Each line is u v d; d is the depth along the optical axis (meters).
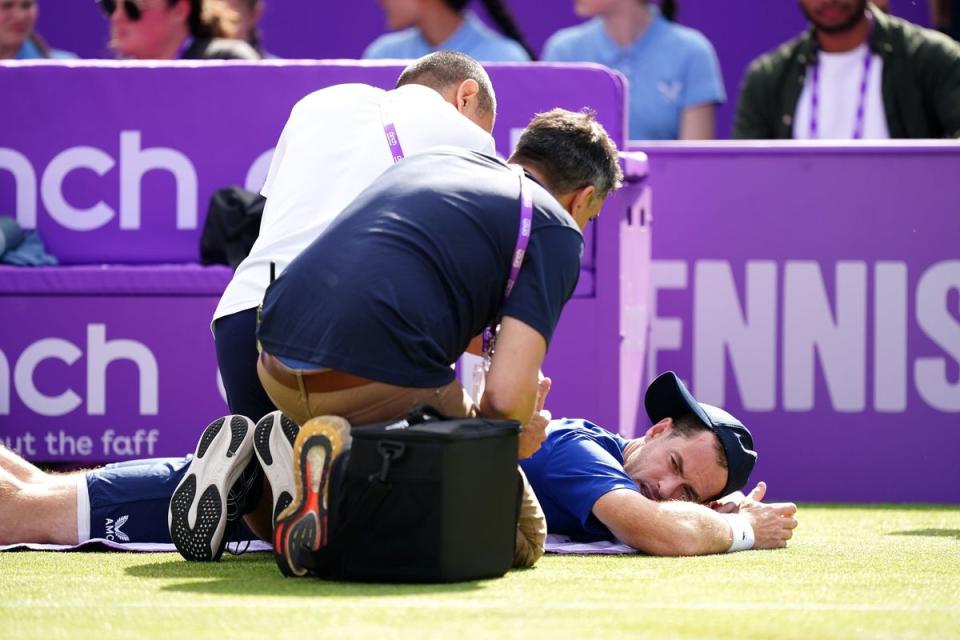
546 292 11.76
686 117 26.98
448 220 11.70
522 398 11.60
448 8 26.09
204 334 19.98
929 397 21.20
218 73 20.70
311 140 13.77
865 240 21.27
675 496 14.42
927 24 31.09
